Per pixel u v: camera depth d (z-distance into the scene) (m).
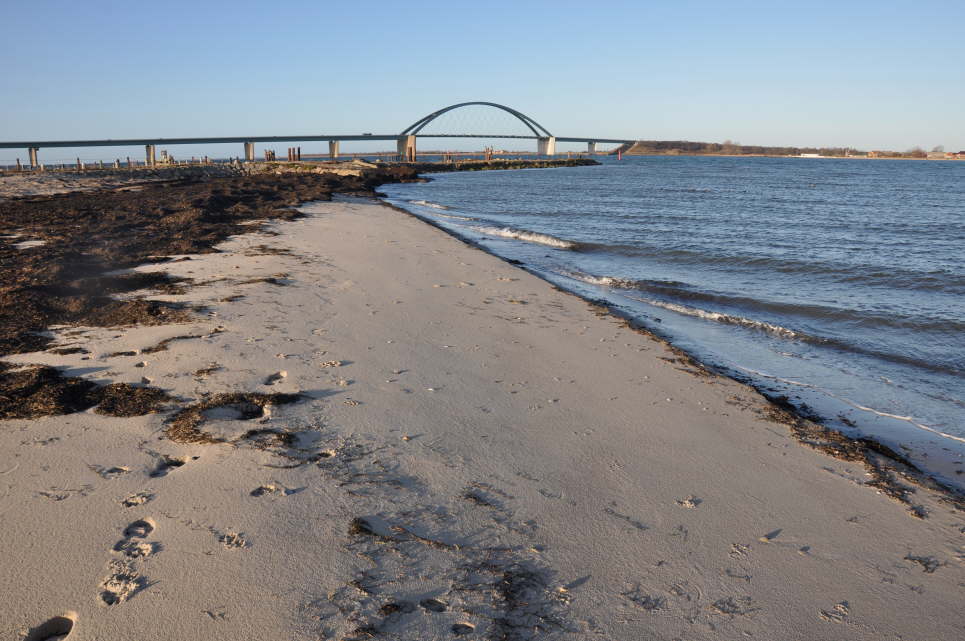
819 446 5.14
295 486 3.96
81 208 20.17
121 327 7.27
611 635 2.86
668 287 12.17
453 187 51.44
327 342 7.05
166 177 50.81
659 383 6.45
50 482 3.88
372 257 13.11
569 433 5.09
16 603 2.85
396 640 2.73
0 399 5.04
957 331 9.25
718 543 3.67
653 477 4.44
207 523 3.52
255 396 5.32
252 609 2.87
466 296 9.95
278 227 17.47
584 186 53.56
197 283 9.72
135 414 4.90
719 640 2.88
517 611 2.97
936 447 5.50
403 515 3.73
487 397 5.73
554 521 3.79
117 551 3.25
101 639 2.66
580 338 7.96
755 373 7.37
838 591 3.29
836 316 10.11
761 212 29.02
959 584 3.39
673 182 61.12
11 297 8.00
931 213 29.16
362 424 4.96
